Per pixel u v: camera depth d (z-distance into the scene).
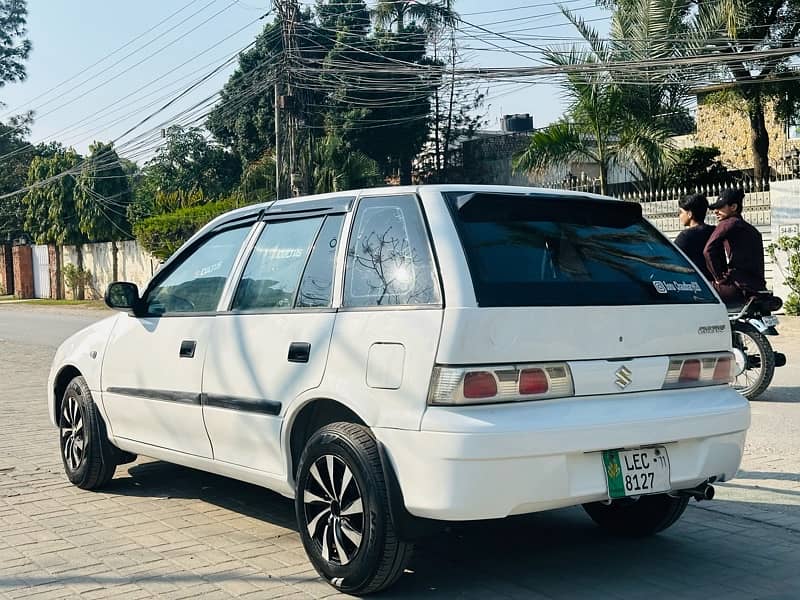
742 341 9.70
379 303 4.52
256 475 5.13
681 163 24.47
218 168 41.69
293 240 5.22
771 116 27.06
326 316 4.74
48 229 42.50
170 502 6.27
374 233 4.73
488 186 4.84
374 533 4.29
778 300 9.59
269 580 4.73
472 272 4.27
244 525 5.72
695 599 4.42
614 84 20.25
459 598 4.46
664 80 20.16
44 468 7.32
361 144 37.78
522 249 4.50
